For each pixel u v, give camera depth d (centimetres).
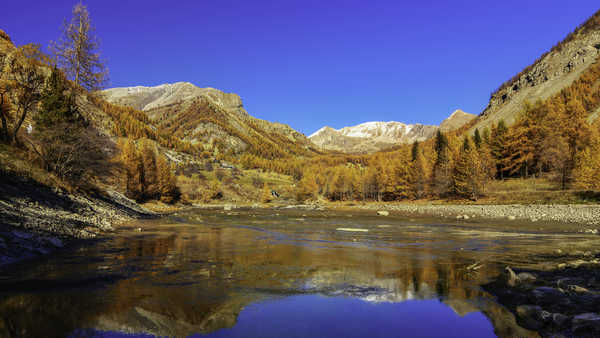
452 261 1458
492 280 1105
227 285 1024
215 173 19738
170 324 694
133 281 1035
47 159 3222
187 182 15838
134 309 777
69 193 2836
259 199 15925
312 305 848
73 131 3581
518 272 1186
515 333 662
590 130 6481
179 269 1235
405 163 9844
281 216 5191
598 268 1173
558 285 962
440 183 8306
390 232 2738
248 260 1448
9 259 1175
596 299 800
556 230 2709
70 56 3953
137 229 2589
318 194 15262
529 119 7300
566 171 5700
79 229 1991
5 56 3234
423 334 660
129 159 7056
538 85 17338
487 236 2398
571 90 12431
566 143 6103
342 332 668
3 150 2659
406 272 1239
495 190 7025
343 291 980
